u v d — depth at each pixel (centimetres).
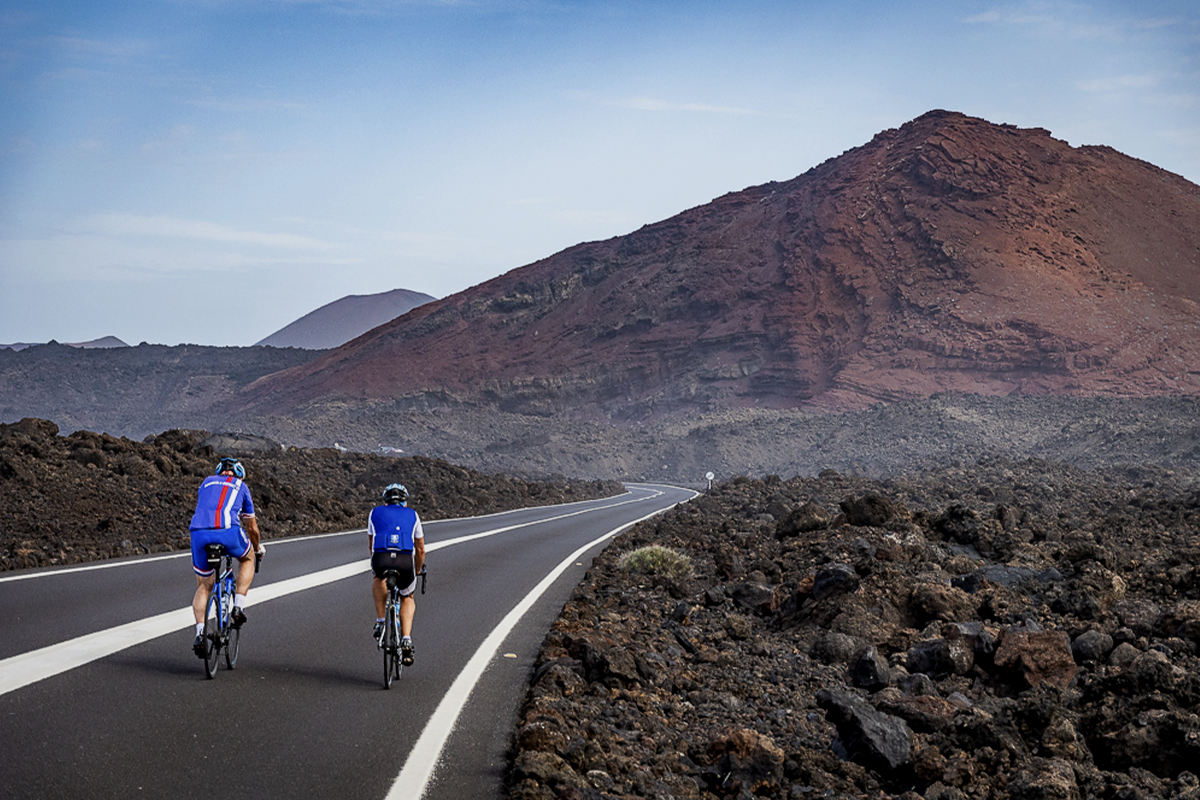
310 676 769
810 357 14912
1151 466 4547
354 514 2614
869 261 16100
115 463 2119
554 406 17125
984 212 16062
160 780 502
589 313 19500
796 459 9725
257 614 1044
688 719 722
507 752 596
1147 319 13862
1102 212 16975
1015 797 549
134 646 822
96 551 1496
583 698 725
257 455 3509
